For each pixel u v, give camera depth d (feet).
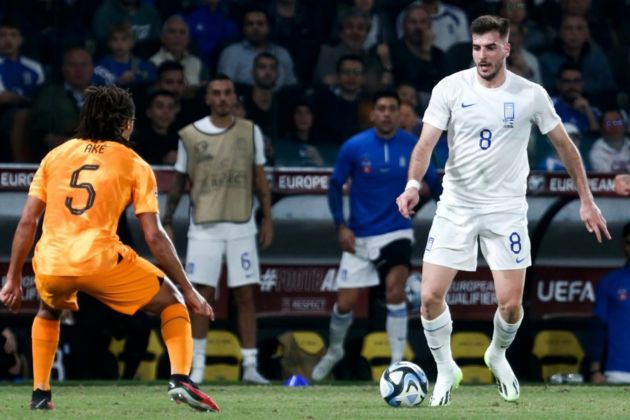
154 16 133.08
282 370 127.13
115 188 71.82
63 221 71.82
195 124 121.19
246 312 121.08
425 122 82.53
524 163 82.69
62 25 130.41
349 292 122.93
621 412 80.84
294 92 134.41
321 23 138.10
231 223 120.47
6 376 119.96
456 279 130.52
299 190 129.08
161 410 79.46
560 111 140.67
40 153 127.75
